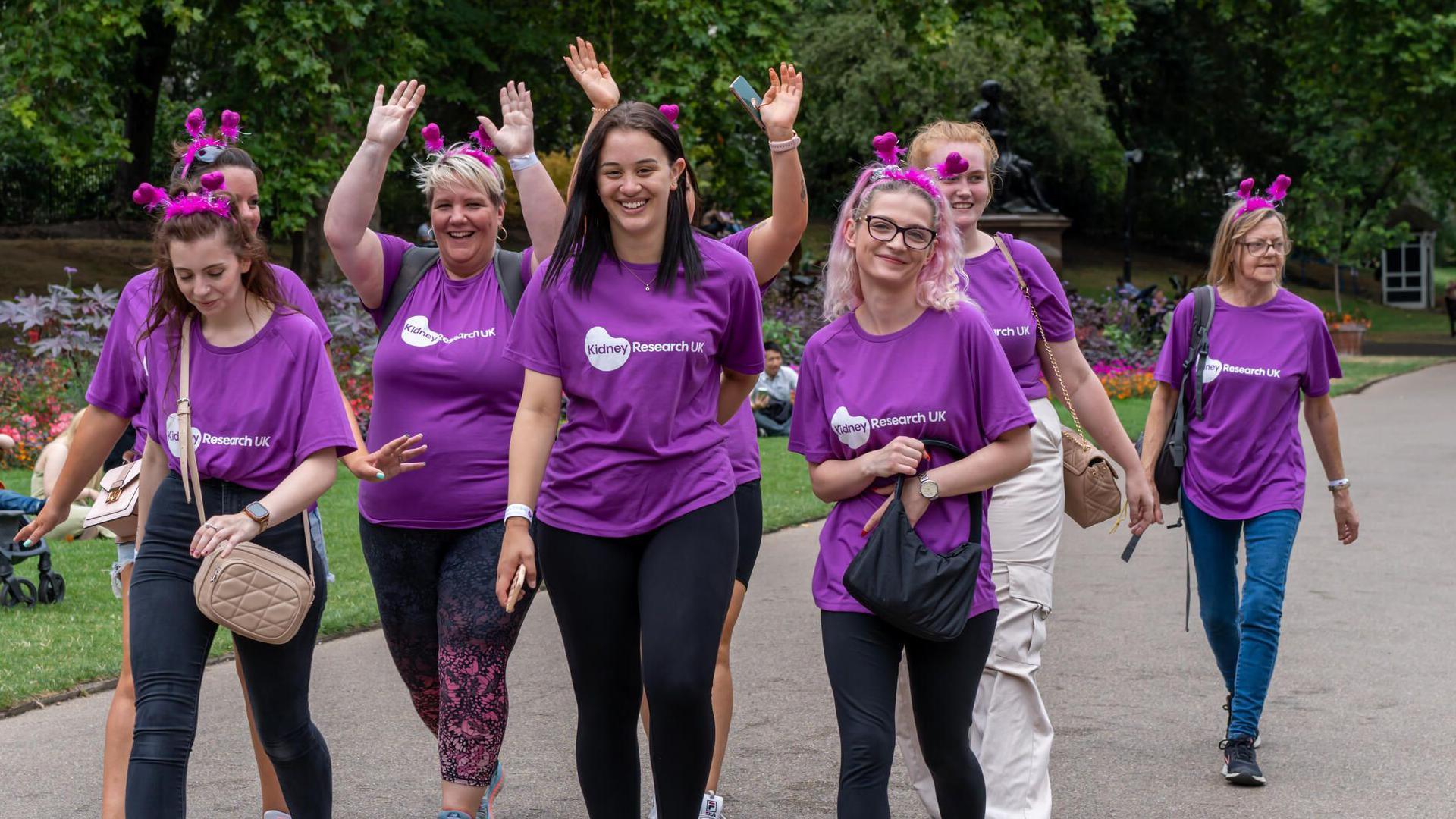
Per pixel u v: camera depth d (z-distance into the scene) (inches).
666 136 132.4
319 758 140.7
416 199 1259.8
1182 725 208.4
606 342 131.1
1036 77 1569.9
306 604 130.1
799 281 926.4
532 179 159.9
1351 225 1378.0
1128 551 166.7
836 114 1486.2
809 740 202.4
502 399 156.9
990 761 153.6
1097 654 253.0
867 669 128.0
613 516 131.6
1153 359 868.6
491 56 938.7
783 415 631.8
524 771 190.7
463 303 159.8
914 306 133.8
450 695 152.3
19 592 291.9
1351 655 249.6
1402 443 595.5
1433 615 281.6
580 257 133.2
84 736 206.8
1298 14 1194.6
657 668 127.0
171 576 132.4
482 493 155.7
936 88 999.0
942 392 131.1
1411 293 2129.7
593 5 877.8
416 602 162.2
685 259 133.6
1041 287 162.4
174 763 126.3
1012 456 130.9
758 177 924.0
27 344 610.5
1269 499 190.9
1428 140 1124.5
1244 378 191.8
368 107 779.4
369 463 136.6
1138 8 1903.3
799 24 1530.5
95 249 1190.3
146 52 1066.7
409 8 805.2
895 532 127.2
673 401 131.8
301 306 145.3
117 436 147.1
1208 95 1991.9
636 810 137.7
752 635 269.6
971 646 130.5
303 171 760.3
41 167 1327.5
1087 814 169.6
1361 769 185.9
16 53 725.9
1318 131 1455.5
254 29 729.0
